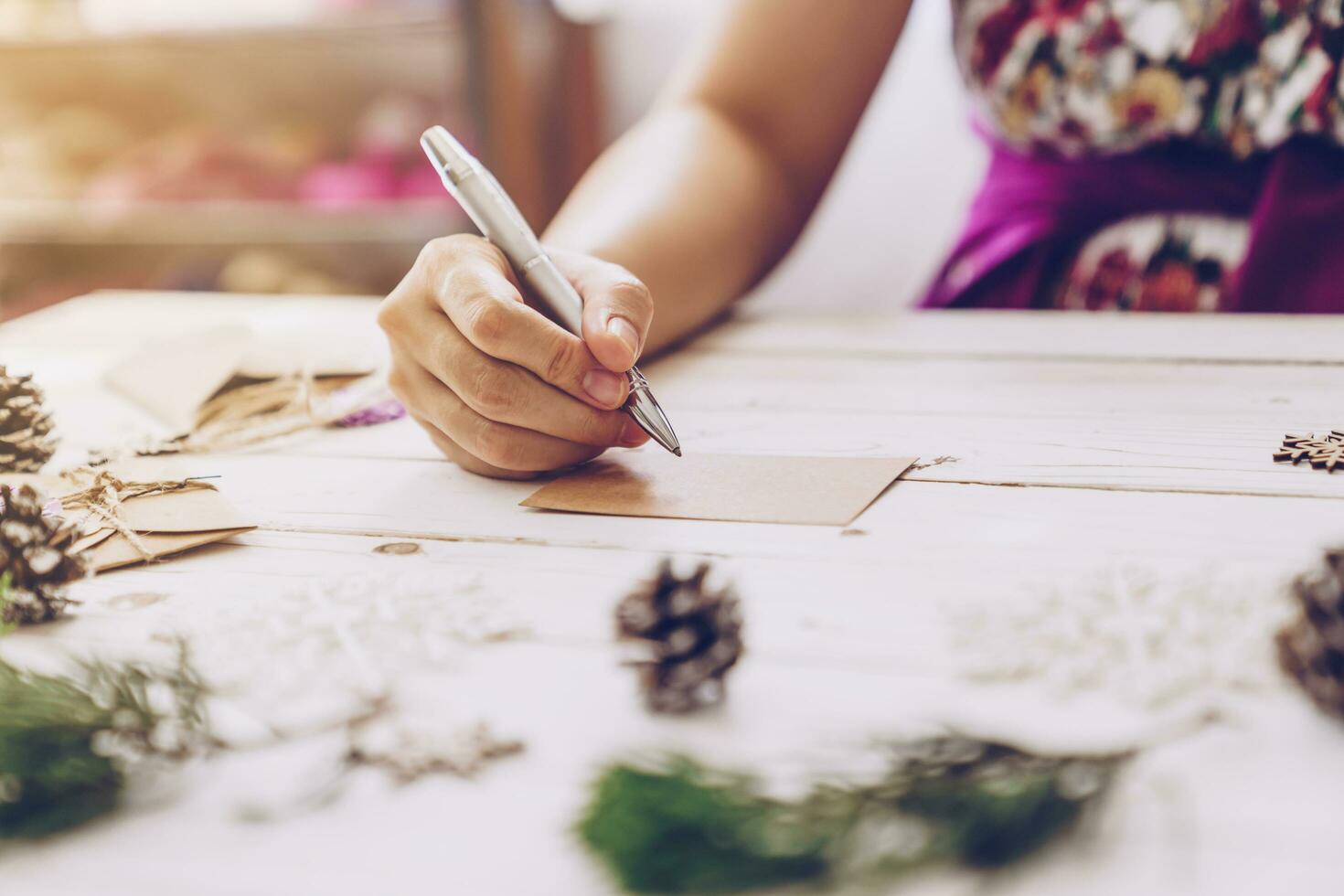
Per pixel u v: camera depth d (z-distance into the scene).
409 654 0.36
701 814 0.25
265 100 2.11
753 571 0.41
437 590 0.40
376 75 2.04
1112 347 0.71
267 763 0.31
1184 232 0.90
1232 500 0.45
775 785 0.28
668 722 0.31
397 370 0.56
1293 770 0.27
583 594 0.40
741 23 0.93
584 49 1.96
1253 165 0.88
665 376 0.71
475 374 0.51
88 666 0.32
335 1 1.92
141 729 0.30
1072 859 0.25
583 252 0.69
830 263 1.95
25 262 2.15
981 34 0.95
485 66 1.78
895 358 0.72
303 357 0.68
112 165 2.13
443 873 0.26
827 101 0.92
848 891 0.24
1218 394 0.60
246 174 2.05
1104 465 0.50
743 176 0.85
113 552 0.45
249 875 0.26
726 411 0.62
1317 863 0.24
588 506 0.49
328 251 2.06
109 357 0.83
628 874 0.24
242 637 0.37
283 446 0.61
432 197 1.99
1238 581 0.37
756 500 0.48
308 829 0.28
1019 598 0.37
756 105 0.91
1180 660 0.32
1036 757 0.27
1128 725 0.30
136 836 0.28
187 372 0.69
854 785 0.26
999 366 0.68
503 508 0.50
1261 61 0.84
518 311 0.50
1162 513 0.44
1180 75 0.87
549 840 0.27
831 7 0.92
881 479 0.49
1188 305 0.89
